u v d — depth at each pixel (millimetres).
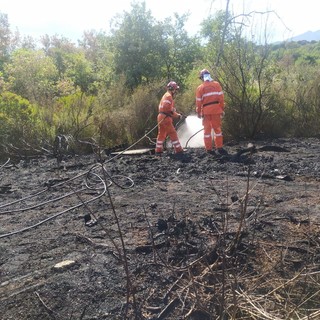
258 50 12242
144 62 17984
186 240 4668
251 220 5180
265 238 4742
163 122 9414
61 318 3506
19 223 5594
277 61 12680
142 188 6898
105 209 5902
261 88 12375
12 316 3553
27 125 11039
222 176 7477
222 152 9344
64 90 15703
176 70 18719
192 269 4113
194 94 13039
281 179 7148
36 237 5070
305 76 13352
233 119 12031
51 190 7082
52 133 11117
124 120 12047
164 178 7531
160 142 9617
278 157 8797
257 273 4102
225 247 4316
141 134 12148
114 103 13367
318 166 7938
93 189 6930
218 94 9273
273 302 3646
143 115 12305
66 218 5645
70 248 4707
